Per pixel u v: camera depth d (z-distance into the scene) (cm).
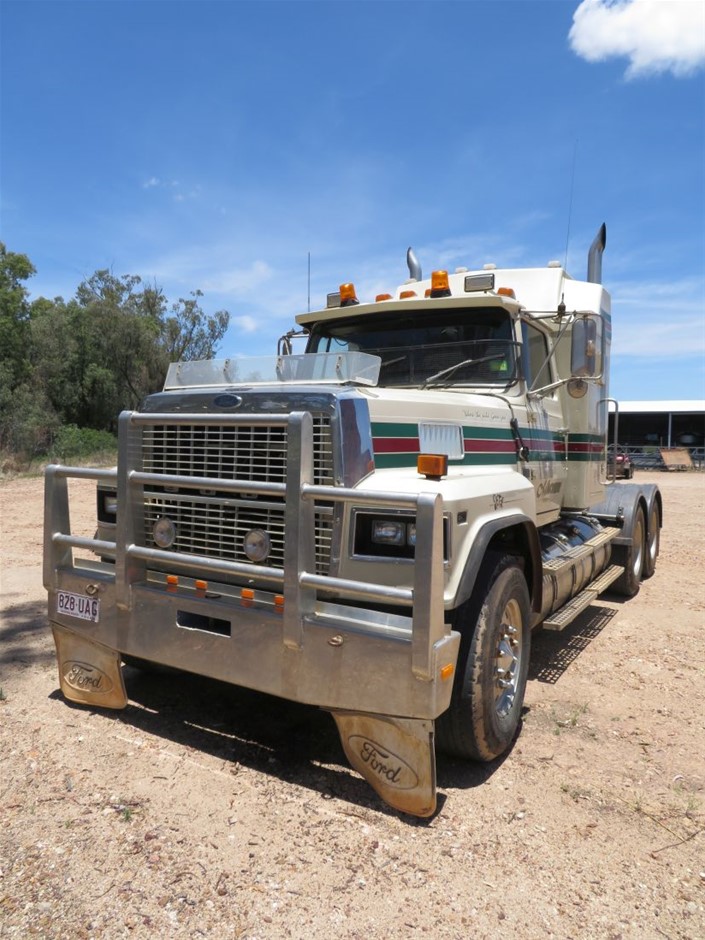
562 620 473
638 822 315
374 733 315
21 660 507
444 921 249
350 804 324
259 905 255
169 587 364
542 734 407
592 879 274
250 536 333
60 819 304
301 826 305
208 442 357
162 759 362
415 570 289
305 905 255
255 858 282
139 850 284
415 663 289
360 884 268
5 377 3025
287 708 432
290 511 313
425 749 301
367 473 335
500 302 473
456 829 306
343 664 307
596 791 342
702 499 1852
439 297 504
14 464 2319
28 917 246
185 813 312
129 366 3803
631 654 555
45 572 412
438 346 507
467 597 327
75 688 423
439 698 295
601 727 418
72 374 3631
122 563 372
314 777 348
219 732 396
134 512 374
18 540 986
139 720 409
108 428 3750
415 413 374
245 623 332
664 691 477
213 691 457
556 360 578
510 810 323
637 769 365
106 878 267
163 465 376
